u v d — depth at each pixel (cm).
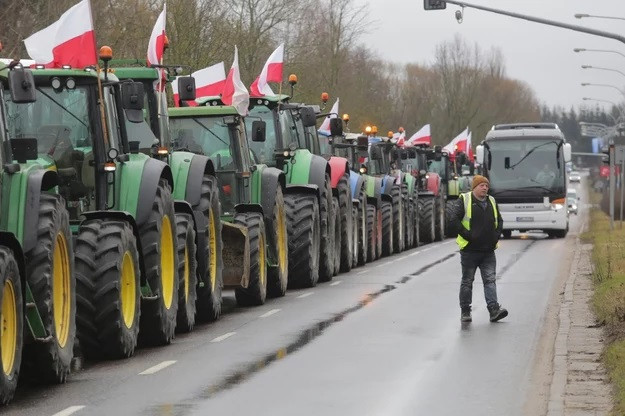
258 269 2509
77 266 1688
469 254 2192
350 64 8306
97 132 1792
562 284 3020
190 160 2197
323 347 1842
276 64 3042
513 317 2270
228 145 2606
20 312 1391
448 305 2495
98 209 1802
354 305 2503
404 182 5019
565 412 1260
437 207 5797
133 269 1761
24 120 1772
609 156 5938
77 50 1780
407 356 1742
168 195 1930
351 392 1434
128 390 1459
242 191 2606
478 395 1411
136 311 1769
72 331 1573
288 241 2944
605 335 1914
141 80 2172
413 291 2842
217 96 2852
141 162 1869
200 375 1571
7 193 1464
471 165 7938
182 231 2031
